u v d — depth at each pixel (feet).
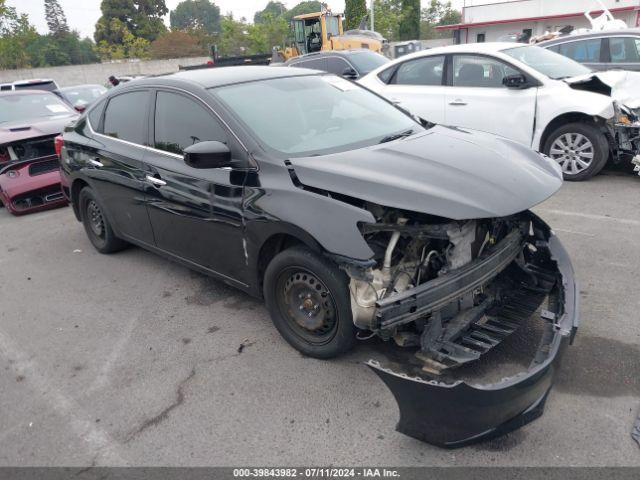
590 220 17.65
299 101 13.24
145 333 13.07
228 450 9.08
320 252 9.93
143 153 14.30
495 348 11.02
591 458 8.27
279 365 11.23
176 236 13.91
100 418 10.16
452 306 10.16
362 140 12.30
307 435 9.25
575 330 9.14
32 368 12.05
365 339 11.00
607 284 13.37
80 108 29.55
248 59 58.95
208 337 12.62
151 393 10.77
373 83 26.32
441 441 8.27
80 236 20.81
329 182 10.24
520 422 8.28
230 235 11.96
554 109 21.17
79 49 232.12
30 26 147.43
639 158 20.68
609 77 22.34
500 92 22.50
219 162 11.08
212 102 12.41
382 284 9.65
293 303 11.18
